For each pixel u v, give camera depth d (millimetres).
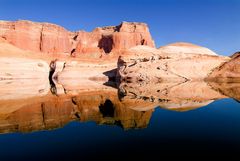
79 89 36906
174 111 15219
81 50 159000
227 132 9820
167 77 56406
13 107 17609
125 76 61531
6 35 141875
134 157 7188
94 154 7484
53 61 90312
